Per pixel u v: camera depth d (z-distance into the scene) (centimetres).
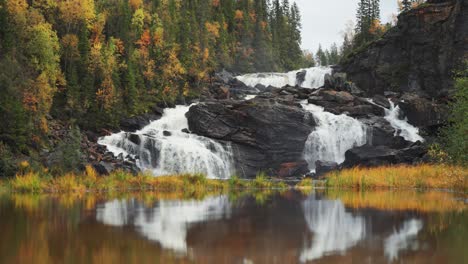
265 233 1094
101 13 8769
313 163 6575
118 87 7262
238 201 2030
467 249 900
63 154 4866
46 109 5866
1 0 6356
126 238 1024
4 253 858
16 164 4612
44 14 7825
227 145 6397
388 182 3000
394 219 1341
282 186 3312
